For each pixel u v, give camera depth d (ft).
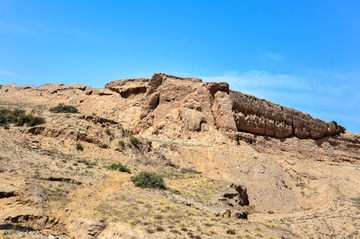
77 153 94.84
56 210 59.62
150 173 89.61
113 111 204.44
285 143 213.46
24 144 87.35
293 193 132.57
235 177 131.95
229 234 61.57
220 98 184.85
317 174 143.95
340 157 238.27
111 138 109.81
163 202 73.20
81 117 109.40
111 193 73.77
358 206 108.37
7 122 101.09
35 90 252.83
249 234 63.98
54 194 64.28
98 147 102.73
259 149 185.26
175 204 74.79
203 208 76.69
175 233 57.62
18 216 54.39
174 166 123.95
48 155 85.35
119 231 56.08
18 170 69.31
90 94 234.79
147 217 63.41
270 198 124.77
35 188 62.69
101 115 205.36
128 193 75.72
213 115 183.83
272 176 138.51
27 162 75.77
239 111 193.77
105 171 87.56
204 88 188.85
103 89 235.40
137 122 181.78
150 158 116.98
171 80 190.29
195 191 93.40
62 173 76.18
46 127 99.14
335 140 251.19
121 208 65.92
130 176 88.53
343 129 269.64
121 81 231.09
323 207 115.55
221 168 135.44
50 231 55.01
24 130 95.04
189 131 167.84
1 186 60.08
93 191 72.08
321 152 229.25
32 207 57.47
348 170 151.23
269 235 66.49
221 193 96.99
